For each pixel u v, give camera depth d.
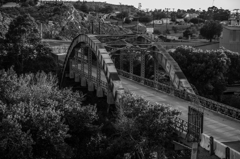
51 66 89.19
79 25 171.50
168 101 45.19
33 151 32.88
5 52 87.00
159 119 31.69
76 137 37.91
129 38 61.56
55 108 38.88
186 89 48.03
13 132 30.77
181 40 149.25
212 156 27.64
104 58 50.94
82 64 66.50
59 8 172.88
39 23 157.12
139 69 81.00
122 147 32.94
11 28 89.12
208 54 73.62
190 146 31.69
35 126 33.31
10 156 30.69
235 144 29.11
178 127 32.50
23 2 185.62
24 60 86.31
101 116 47.91
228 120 36.78
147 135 31.58
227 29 98.69
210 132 32.53
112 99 50.31
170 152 35.06
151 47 59.09
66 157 33.47
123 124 32.94
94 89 61.16
